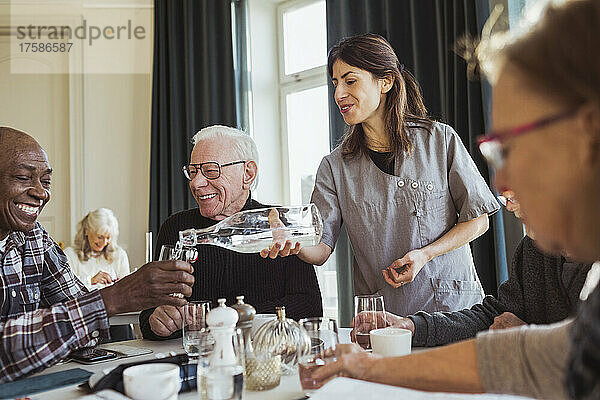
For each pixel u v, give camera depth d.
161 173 4.27
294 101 3.99
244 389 1.10
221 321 1.16
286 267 1.92
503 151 0.61
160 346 1.57
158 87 4.38
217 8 4.01
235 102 3.91
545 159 0.57
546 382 0.77
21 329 1.27
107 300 1.33
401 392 0.85
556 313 1.41
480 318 1.47
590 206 0.55
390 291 1.94
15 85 4.76
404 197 1.93
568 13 0.55
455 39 2.57
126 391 1.00
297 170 3.99
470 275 1.98
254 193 3.94
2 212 1.45
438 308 1.91
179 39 4.23
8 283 1.49
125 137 4.67
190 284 1.36
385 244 1.95
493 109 0.62
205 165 1.88
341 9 3.15
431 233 1.92
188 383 1.11
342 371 0.97
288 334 1.23
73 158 4.67
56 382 1.18
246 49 3.95
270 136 4.03
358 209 1.98
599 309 0.55
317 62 3.84
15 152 1.46
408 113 1.98
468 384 0.84
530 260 1.48
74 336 1.30
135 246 4.64
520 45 0.58
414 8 2.76
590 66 0.53
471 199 1.88
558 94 0.55
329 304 3.64
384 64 1.90
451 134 1.96
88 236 3.97
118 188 4.67
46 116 4.75
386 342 1.21
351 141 2.02
